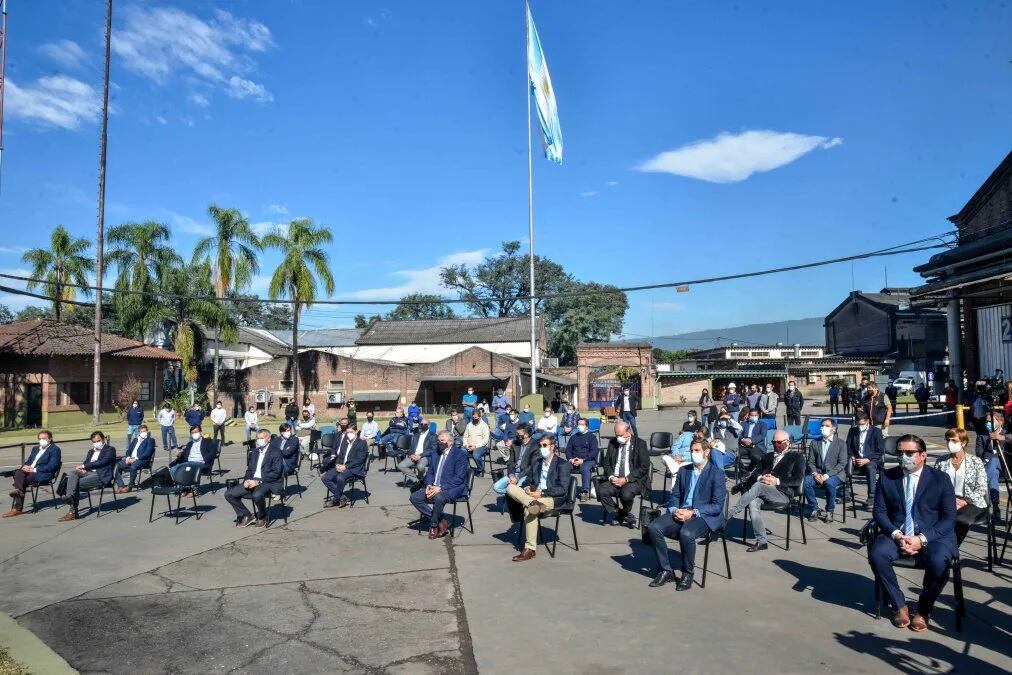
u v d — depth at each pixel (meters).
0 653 5.75
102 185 35.38
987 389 19.52
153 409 44.06
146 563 8.71
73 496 11.48
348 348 60.91
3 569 8.51
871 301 60.31
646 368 53.44
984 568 7.80
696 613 6.57
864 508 11.47
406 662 5.62
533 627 6.30
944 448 17.42
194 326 46.91
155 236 44.97
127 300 44.06
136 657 5.82
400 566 8.45
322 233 44.69
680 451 12.46
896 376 52.41
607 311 78.19
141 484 14.91
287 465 13.87
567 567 8.30
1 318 69.44
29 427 35.03
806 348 74.88
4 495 14.17
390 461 18.86
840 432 22.08
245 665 5.63
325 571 8.27
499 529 10.43
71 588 7.72
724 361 60.22
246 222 44.53
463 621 6.52
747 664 5.39
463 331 60.53
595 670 5.34
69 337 38.75
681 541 7.36
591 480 12.30
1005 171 21.48
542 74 28.25
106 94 35.44
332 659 5.71
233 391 48.91
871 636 5.93
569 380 54.50
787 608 6.67
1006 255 17.73
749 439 13.06
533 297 21.08
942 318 57.44
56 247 47.84
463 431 17.20
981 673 5.17
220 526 10.85
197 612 6.90
